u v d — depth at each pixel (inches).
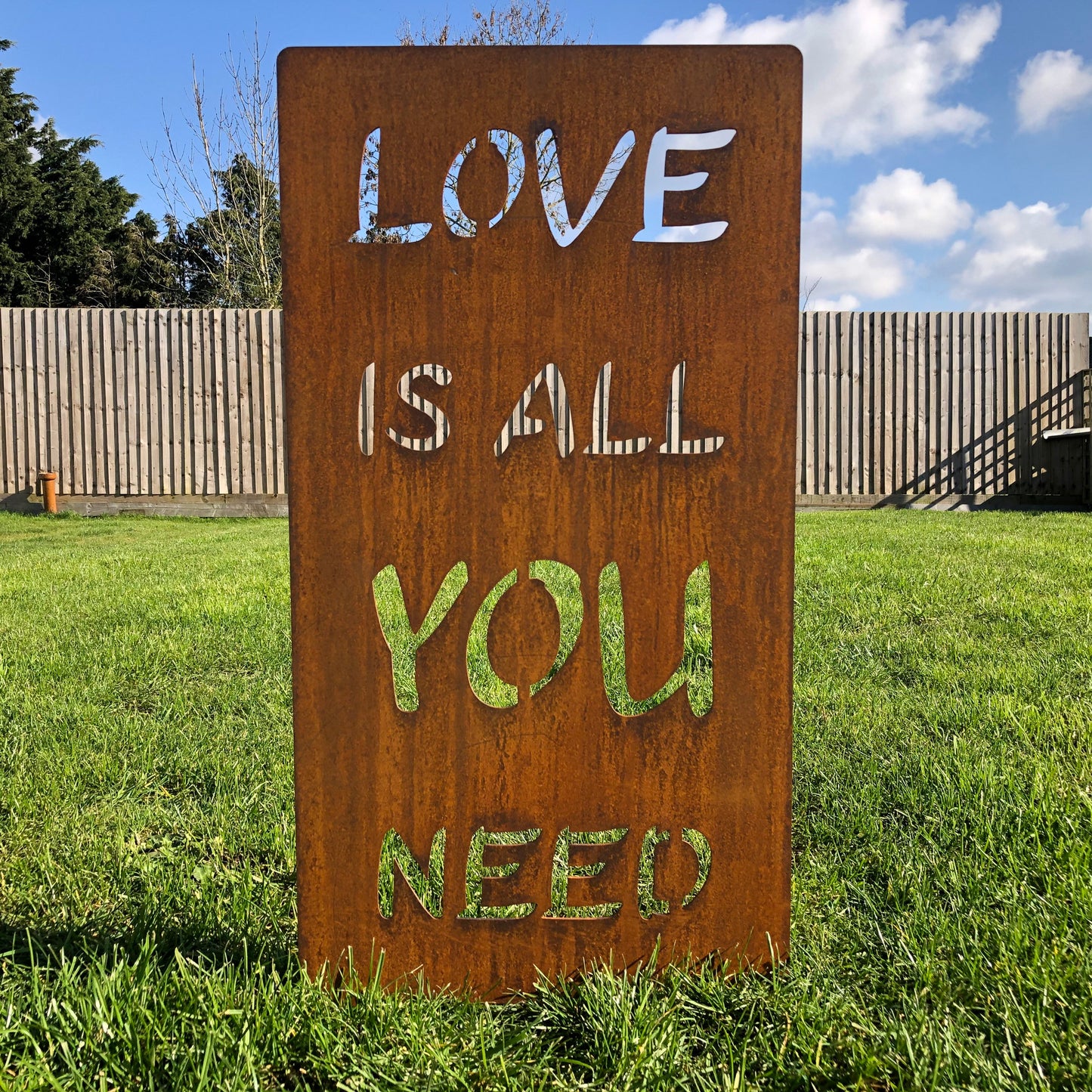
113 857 80.7
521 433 64.5
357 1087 51.3
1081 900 68.1
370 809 60.1
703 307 58.1
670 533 59.4
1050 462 396.8
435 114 56.2
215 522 374.9
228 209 701.9
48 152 1177.4
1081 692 118.6
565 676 59.9
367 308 57.0
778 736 61.0
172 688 129.9
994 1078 50.7
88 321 384.8
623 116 56.7
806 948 65.9
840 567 207.0
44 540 315.3
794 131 57.2
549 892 61.3
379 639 59.1
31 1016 55.4
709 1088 51.7
